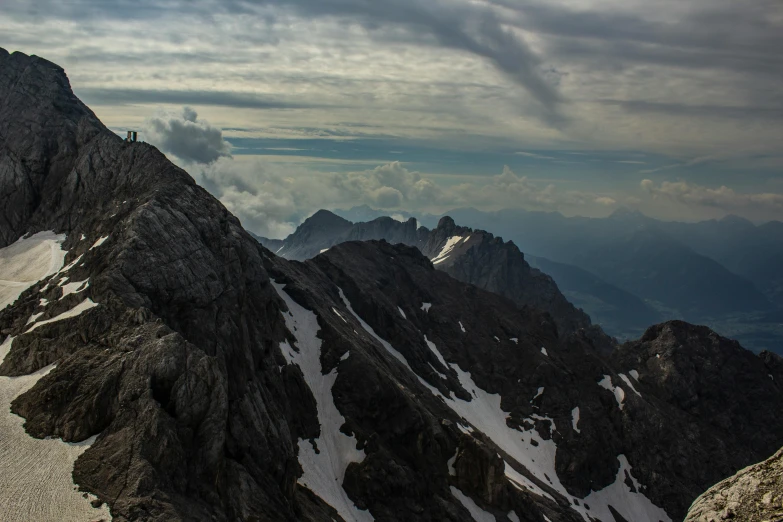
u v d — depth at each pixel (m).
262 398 106.81
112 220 120.06
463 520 123.44
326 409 132.00
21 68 194.88
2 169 167.25
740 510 31.81
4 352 92.44
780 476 31.95
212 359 79.94
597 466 195.12
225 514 70.81
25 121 177.00
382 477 120.19
